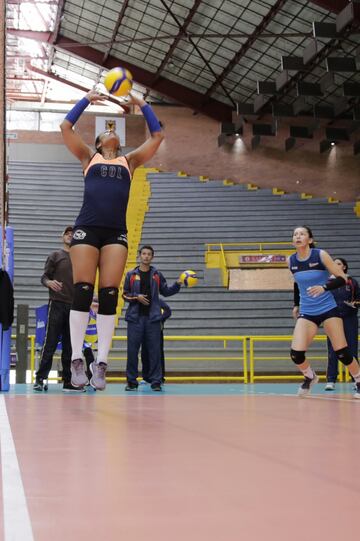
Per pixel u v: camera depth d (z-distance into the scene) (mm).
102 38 31375
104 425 3094
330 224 29031
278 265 24312
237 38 27672
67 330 8938
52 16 31484
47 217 28438
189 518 1114
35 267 23094
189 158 33969
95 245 5078
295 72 27641
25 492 1374
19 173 32156
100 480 1527
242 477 1558
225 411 4207
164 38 26797
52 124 35875
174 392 9242
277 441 2375
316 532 1008
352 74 27781
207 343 19047
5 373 9195
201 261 24500
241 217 29484
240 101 33344
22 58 40156
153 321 9773
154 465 1774
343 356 6988
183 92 33188
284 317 20141
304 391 7246
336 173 32750
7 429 2891
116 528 1048
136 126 35375
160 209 30000
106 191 5133
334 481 1492
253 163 33438
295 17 25000
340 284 6910
